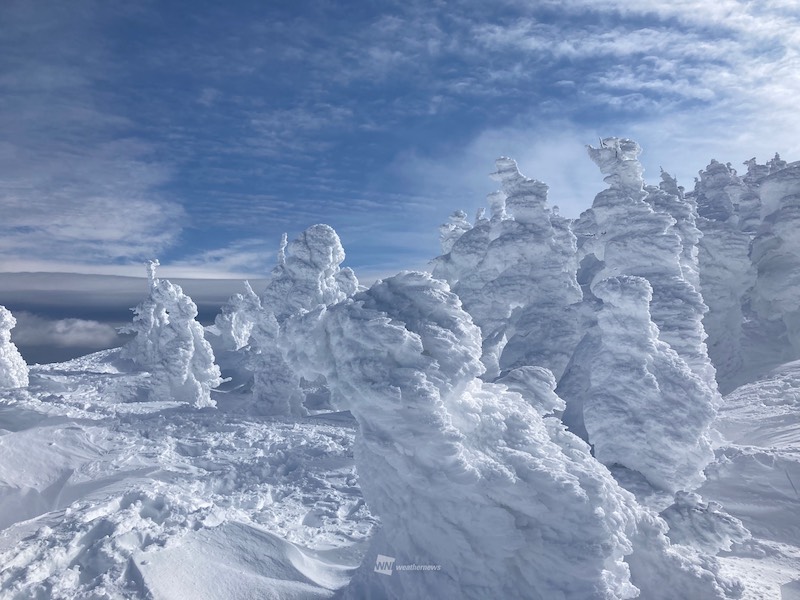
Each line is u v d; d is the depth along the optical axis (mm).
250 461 22984
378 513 11312
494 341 33156
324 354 11289
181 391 41156
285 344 11703
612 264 29125
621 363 18938
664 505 17328
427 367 10492
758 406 34344
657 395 18141
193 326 42969
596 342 27828
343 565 13938
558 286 34469
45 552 10953
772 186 46812
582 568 9828
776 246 46500
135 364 51344
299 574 12141
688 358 25047
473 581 10008
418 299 11375
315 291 38031
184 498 14094
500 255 35031
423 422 10023
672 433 17641
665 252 27812
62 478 21156
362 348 10664
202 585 10922
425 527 10430
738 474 23766
